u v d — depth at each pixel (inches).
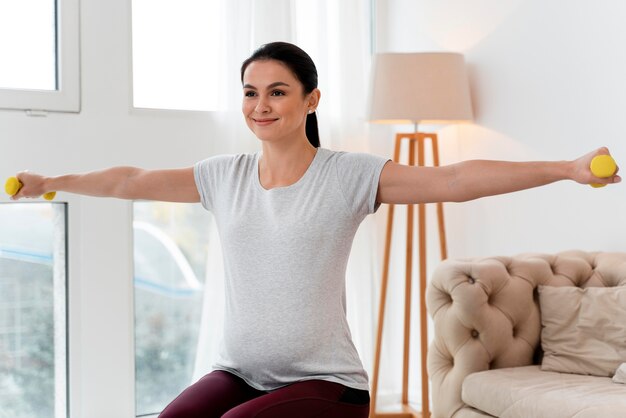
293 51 71.3
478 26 138.3
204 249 139.3
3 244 122.0
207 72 137.5
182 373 138.2
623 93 113.2
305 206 69.7
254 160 75.2
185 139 134.8
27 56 123.4
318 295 69.0
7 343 123.0
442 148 148.2
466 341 105.6
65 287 126.2
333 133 147.2
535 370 103.2
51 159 123.3
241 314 70.4
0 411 123.2
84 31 125.6
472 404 101.1
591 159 59.7
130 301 130.0
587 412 83.6
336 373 69.1
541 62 126.3
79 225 125.8
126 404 129.8
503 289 107.0
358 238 146.6
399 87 131.3
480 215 139.0
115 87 128.3
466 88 133.7
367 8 158.6
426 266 142.3
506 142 133.3
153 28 133.3
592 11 117.5
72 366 125.4
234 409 64.7
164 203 135.3
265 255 69.8
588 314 102.2
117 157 128.8
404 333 142.9
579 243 121.0
